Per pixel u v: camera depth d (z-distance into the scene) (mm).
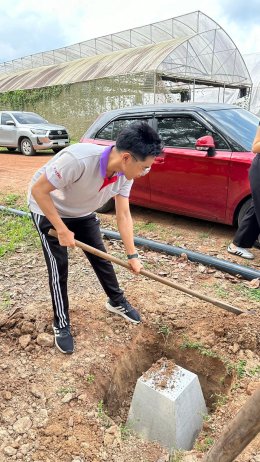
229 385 2609
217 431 2199
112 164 2119
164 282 2744
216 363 2727
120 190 2611
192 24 18094
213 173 4574
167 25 18688
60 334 2750
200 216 4949
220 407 2354
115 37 20828
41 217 2523
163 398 2281
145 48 18016
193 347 2807
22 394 2412
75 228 2723
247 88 20969
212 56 17984
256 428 1266
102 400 2455
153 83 15461
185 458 2084
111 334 2930
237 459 1973
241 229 4203
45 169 2361
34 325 2949
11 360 2682
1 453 2045
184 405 2318
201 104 5172
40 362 2662
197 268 4055
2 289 3637
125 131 2000
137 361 2889
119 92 16641
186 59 16641
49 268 2619
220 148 4562
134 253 2705
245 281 3799
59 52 24000
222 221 4750
